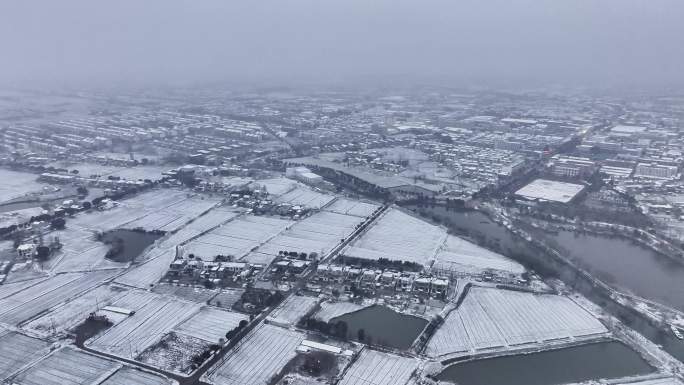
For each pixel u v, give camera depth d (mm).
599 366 133250
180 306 162000
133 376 126375
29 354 135500
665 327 152500
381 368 129875
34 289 173000
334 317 156000
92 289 173125
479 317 156375
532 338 145250
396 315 158000
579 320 155375
